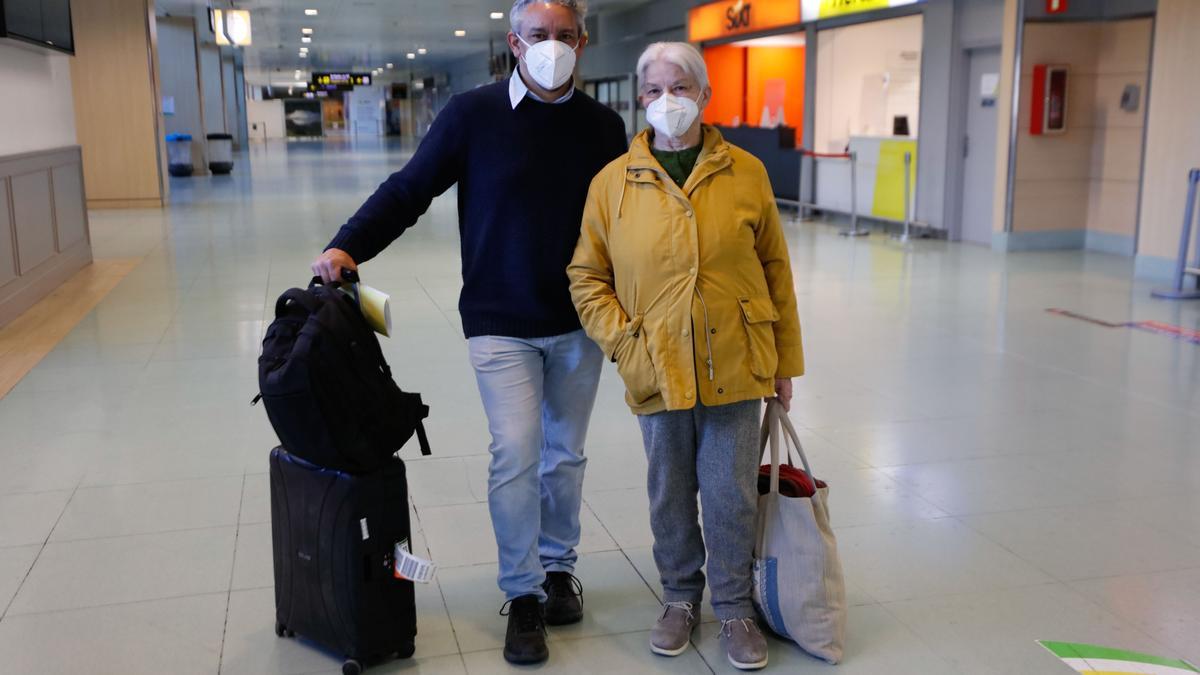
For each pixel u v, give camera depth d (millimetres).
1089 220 10367
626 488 3830
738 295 2441
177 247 10477
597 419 4719
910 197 11742
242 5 20891
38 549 3270
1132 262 9414
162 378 5359
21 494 3740
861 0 12336
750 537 2592
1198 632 2744
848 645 2680
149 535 3383
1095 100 10102
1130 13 9477
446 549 3297
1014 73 9875
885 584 3035
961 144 10938
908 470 4004
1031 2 9703
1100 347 6051
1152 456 4152
